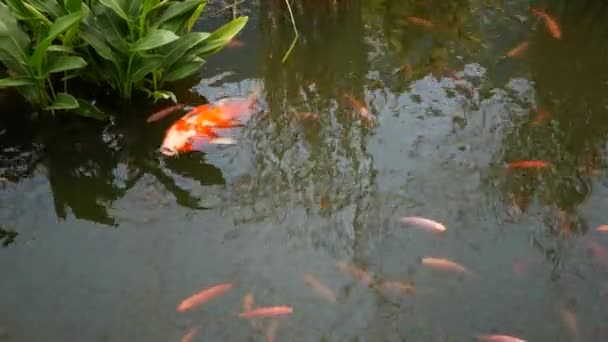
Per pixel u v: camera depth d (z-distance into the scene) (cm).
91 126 384
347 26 506
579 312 279
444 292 289
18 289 289
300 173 358
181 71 395
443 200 340
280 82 435
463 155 372
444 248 312
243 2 517
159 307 281
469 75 450
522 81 443
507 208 335
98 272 298
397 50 479
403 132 391
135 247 312
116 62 381
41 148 369
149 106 400
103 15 375
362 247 312
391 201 340
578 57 472
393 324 275
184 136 375
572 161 369
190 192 345
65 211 333
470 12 536
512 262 304
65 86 390
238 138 382
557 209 335
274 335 270
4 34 355
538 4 550
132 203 338
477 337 269
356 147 378
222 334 270
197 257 306
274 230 322
